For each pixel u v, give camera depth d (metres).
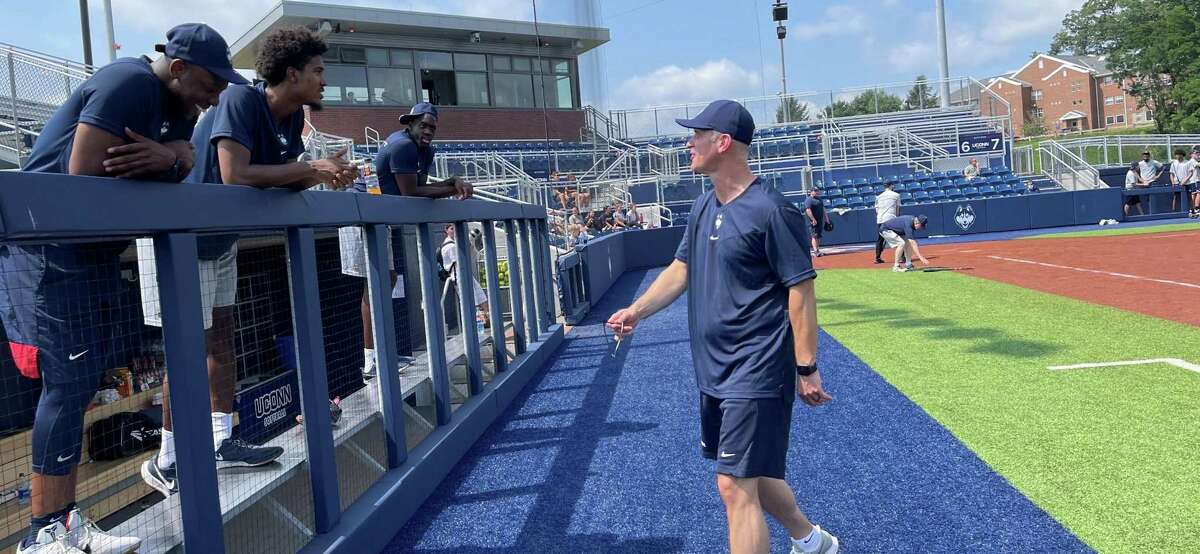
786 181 25.53
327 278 3.93
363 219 3.65
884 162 26.36
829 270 14.47
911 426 4.60
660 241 19.14
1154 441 4.03
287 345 3.52
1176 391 4.93
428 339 4.60
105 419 2.56
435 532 3.56
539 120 25.84
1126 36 56.53
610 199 20.00
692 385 6.14
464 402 5.21
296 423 3.57
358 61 23.28
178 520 2.54
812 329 2.44
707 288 2.59
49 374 2.24
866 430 4.59
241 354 3.16
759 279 2.50
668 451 4.52
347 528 3.15
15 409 2.35
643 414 5.38
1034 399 4.96
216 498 2.45
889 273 13.18
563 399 6.02
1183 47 52.16
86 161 2.17
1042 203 22.19
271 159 3.11
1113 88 85.81
